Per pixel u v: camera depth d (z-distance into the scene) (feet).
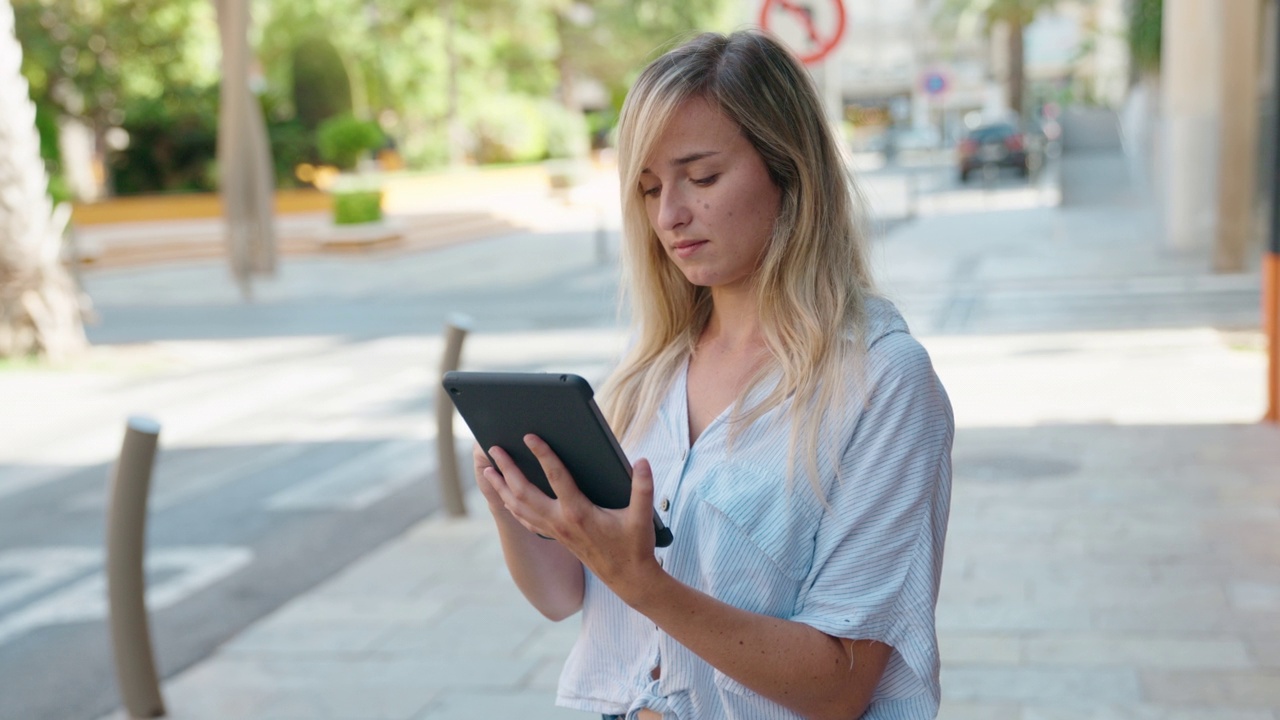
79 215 93.04
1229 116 41.98
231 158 59.88
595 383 30.55
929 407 5.02
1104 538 17.61
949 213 77.30
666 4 134.82
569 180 116.78
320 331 45.24
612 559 4.63
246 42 59.26
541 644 15.28
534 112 129.08
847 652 4.88
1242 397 25.53
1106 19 144.66
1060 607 15.12
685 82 5.16
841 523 4.94
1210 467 20.80
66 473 26.32
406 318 47.39
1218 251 42.88
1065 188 74.23
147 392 34.88
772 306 5.26
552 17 130.52
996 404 26.35
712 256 5.28
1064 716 12.24
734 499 5.03
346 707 13.66
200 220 95.81
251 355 40.34
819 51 22.29
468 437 27.25
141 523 13.51
